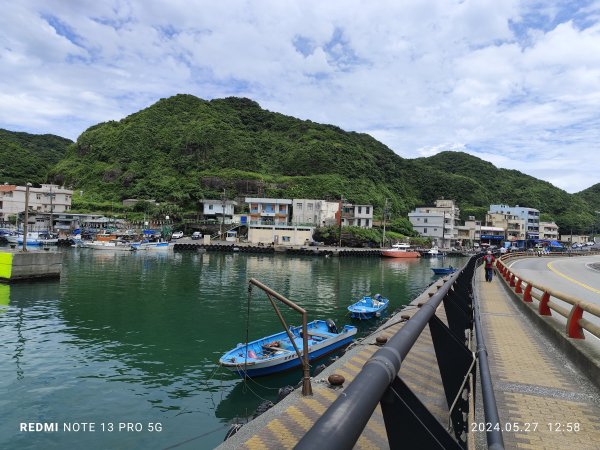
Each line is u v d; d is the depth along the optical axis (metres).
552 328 8.66
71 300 26.31
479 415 4.91
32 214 85.62
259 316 23.91
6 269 29.97
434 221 101.25
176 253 68.69
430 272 54.38
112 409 11.86
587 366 6.36
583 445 4.20
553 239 118.75
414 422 1.76
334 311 26.52
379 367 1.63
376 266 60.72
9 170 112.56
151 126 125.50
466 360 3.60
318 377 7.67
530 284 12.15
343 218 89.38
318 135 127.25
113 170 109.81
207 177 103.62
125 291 30.59
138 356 16.28
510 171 168.12
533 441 4.28
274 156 119.56
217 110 139.25
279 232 82.88
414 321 2.50
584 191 166.88
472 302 8.44
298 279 41.94
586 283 22.72
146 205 96.50
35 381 13.48
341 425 1.12
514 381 6.16
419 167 139.38
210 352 17.08
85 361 15.48
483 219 115.12
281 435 5.36
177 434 10.66
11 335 18.33
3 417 11.19
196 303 27.16
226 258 63.00
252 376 13.34
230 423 11.25
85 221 88.31
